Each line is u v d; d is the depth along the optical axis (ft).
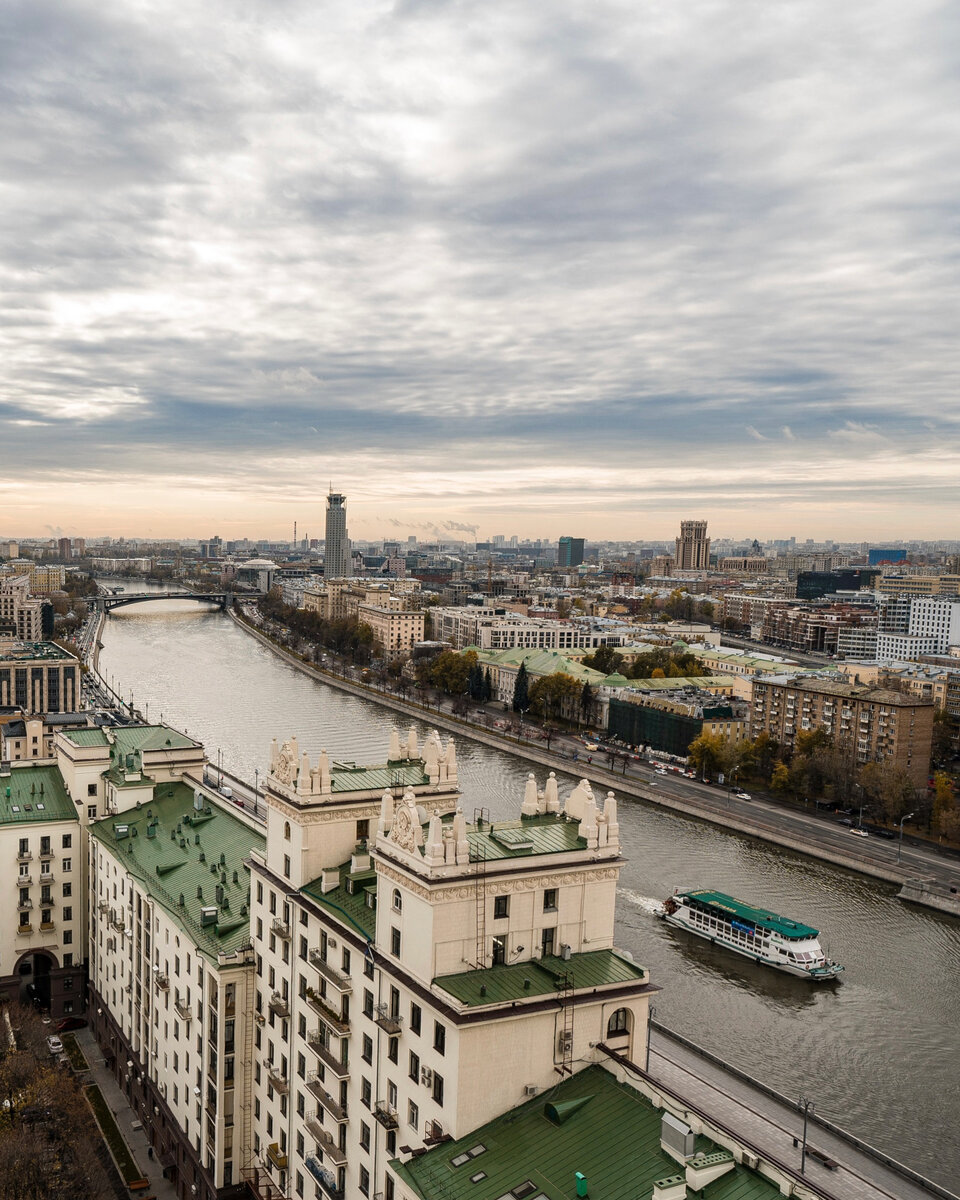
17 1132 360.48
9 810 511.81
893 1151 410.72
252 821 451.94
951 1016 535.60
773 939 591.78
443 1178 233.76
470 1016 241.76
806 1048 497.05
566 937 277.03
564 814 308.81
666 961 600.80
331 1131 302.25
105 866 485.56
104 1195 367.86
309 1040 310.04
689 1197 214.69
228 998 353.92
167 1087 403.75
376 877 302.45
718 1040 502.79
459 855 254.88
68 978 519.19
